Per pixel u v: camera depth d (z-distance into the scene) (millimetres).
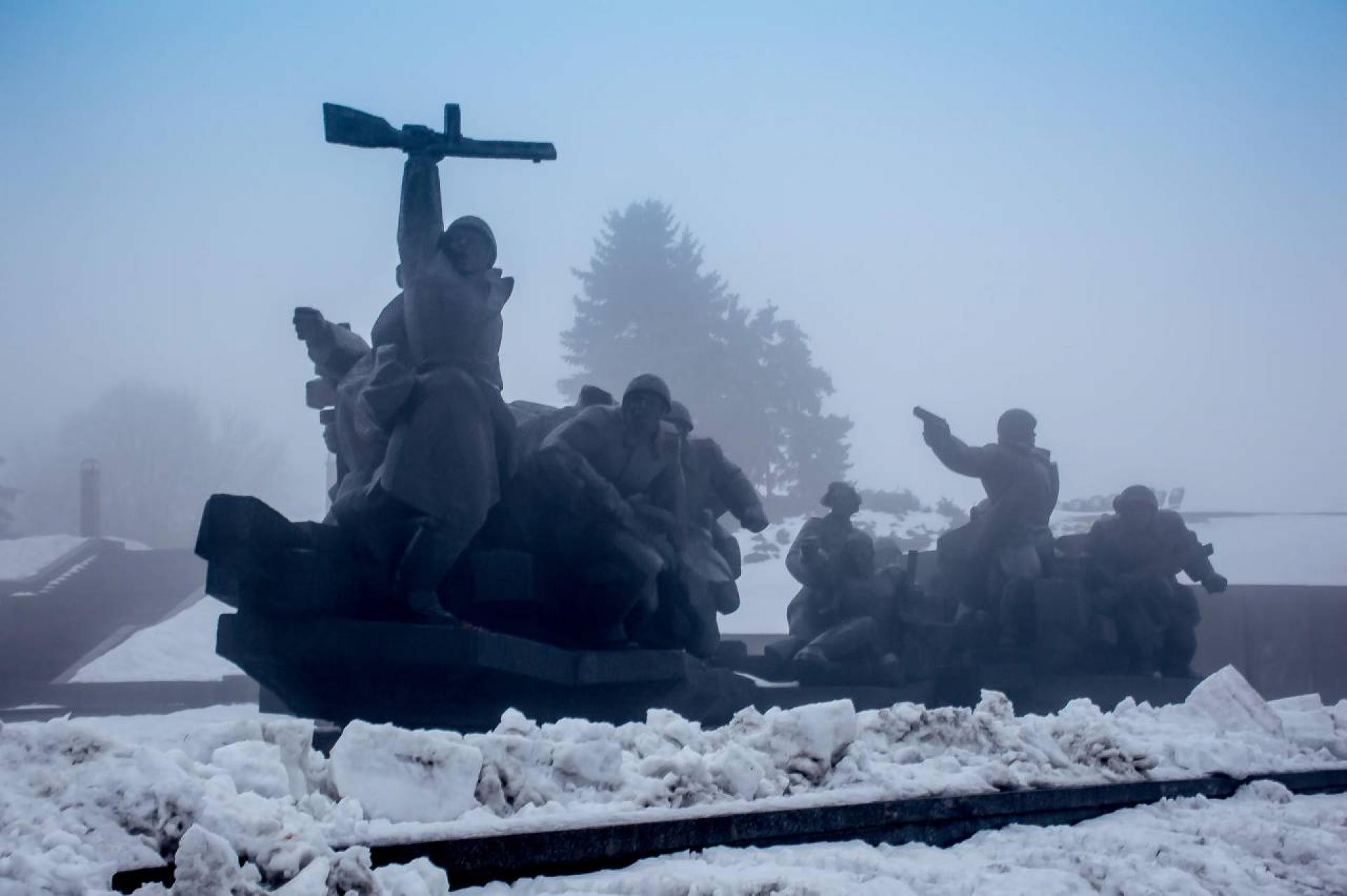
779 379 67875
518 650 15812
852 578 23828
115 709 32750
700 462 21219
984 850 8953
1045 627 25578
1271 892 8289
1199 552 27062
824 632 23406
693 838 7934
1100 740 11602
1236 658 39906
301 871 5727
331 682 15820
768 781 9016
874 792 9172
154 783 6195
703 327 66938
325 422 18766
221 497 15125
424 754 7734
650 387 18094
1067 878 7895
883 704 22766
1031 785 10367
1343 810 11234
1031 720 12336
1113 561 26734
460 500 15898
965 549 26656
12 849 5625
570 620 17703
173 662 36625
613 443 18062
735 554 21406
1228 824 9859
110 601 43844
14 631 40875
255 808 6145
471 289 16641
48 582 44438
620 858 7535
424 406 15992
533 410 19938
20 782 6250
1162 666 27078
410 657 15297
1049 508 26984
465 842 6953
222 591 15586
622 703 17516
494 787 7926
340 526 16266
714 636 19578
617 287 67188
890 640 23938
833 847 8344
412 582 15930
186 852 5457
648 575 17734
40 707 31344
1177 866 8695
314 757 7953
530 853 7172
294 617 15422
